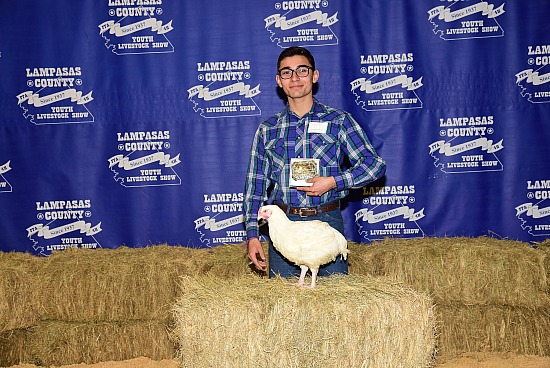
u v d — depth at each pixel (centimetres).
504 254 430
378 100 507
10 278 430
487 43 500
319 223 319
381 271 443
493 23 499
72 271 438
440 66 503
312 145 355
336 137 357
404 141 508
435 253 439
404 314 298
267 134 367
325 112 361
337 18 502
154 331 443
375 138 509
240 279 339
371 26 502
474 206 510
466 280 432
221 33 504
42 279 434
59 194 512
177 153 512
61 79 506
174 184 514
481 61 502
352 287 314
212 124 511
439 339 441
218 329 293
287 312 290
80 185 512
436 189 511
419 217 512
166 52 506
